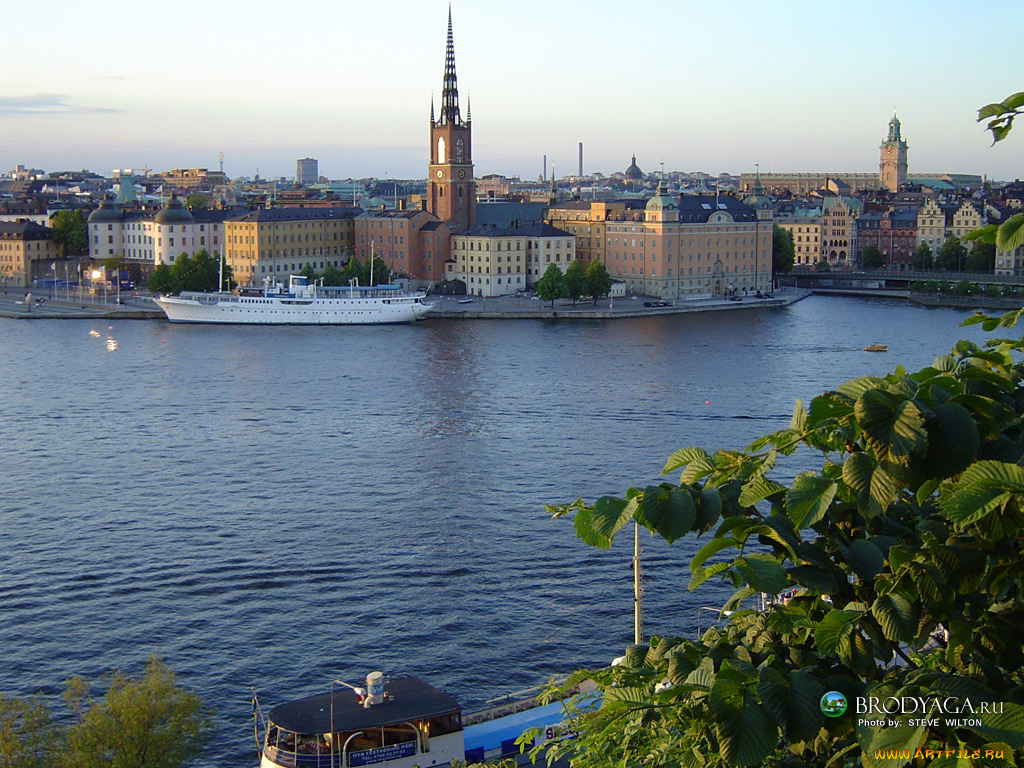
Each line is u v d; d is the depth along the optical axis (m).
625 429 155.50
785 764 18.05
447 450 142.88
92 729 63.59
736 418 163.75
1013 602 17.86
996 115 17.50
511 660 82.06
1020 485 15.39
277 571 99.06
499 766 39.59
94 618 90.06
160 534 109.38
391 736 60.84
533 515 114.44
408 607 91.12
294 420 161.25
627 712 20.11
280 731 61.09
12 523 113.00
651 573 95.25
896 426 16.31
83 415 164.50
